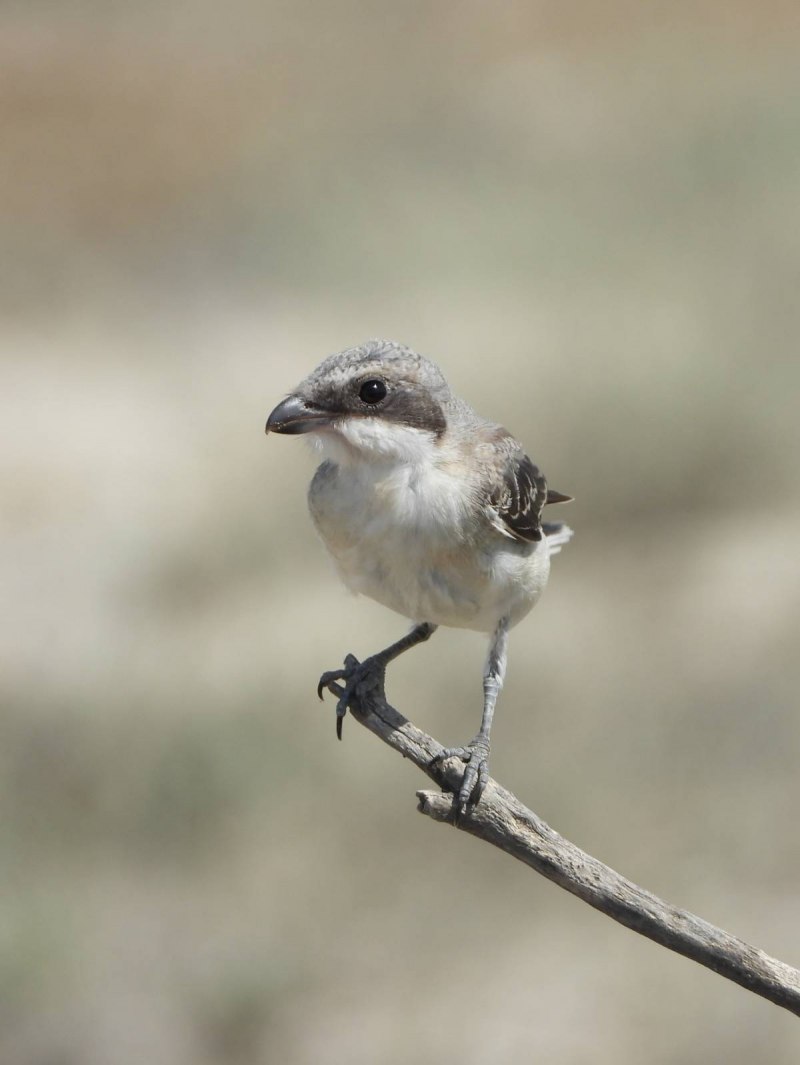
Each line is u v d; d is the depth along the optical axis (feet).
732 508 57.52
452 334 76.28
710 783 39.65
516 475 24.31
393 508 23.30
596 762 40.98
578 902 37.50
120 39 122.11
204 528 59.88
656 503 57.41
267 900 38.09
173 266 94.07
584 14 124.67
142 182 102.63
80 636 53.67
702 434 58.29
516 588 24.31
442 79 119.24
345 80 118.62
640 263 81.25
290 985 35.50
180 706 44.29
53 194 102.68
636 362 63.57
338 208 95.30
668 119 103.71
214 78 116.67
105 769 41.73
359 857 39.34
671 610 49.80
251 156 107.76
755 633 46.88
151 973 35.91
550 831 17.89
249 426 71.56
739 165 92.79
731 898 35.73
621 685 44.70
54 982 35.60
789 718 41.52
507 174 100.12
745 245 81.46
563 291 80.12
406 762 41.78
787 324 68.08
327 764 41.83
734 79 107.24
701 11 122.21
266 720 42.80
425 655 47.19
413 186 98.89
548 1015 33.91
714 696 43.24
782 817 37.91
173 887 38.75
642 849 37.73
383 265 88.43
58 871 38.96
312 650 48.42
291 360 80.69
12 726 44.14
